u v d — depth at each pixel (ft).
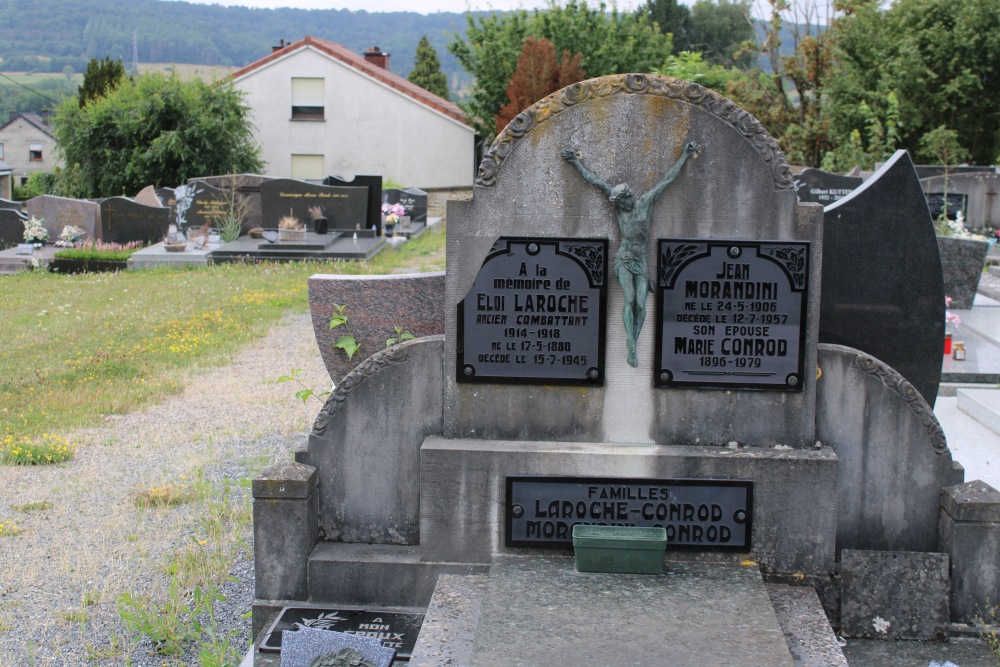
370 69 128.77
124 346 41.65
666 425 17.40
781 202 16.72
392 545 18.15
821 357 17.17
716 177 16.74
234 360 39.75
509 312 17.24
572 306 17.16
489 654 13.85
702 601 15.53
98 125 115.03
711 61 208.74
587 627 14.64
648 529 16.80
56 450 27.66
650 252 16.98
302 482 17.29
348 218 74.18
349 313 20.56
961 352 34.40
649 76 16.57
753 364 17.13
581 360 17.30
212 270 64.34
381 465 17.93
